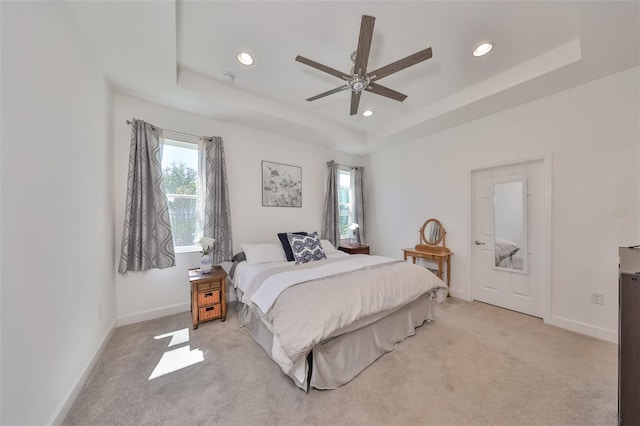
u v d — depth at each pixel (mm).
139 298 2545
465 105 2713
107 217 2186
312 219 4125
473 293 3260
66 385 1364
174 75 2152
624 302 987
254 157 3457
